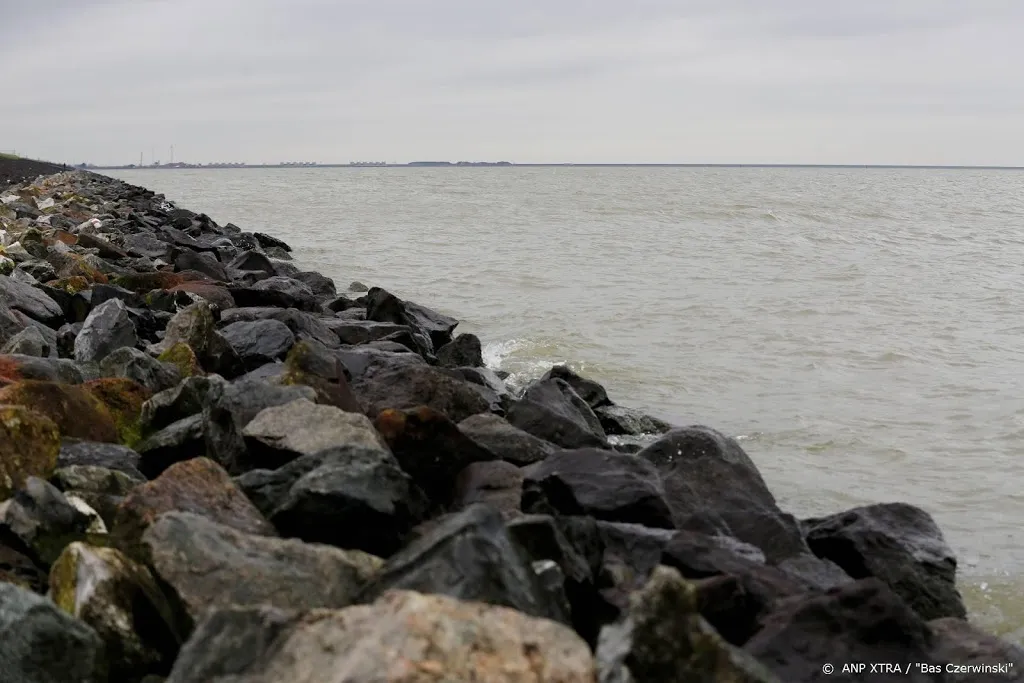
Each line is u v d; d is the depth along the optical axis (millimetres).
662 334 17812
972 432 11969
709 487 7891
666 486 7773
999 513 9336
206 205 65688
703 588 5523
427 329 15375
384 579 4953
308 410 7418
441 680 3625
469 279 24828
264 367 9695
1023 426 12164
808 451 11234
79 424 7789
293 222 47938
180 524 5215
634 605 3928
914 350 16797
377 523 6105
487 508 5250
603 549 6367
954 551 8375
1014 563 8141
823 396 13680
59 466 6996
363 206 63188
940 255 33031
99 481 6625
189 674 3973
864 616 5449
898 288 24219
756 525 7270
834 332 18312
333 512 6035
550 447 9133
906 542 7168
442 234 39406
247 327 11664
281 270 21922
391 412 7801
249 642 4055
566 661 3871
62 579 5062
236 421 7590
